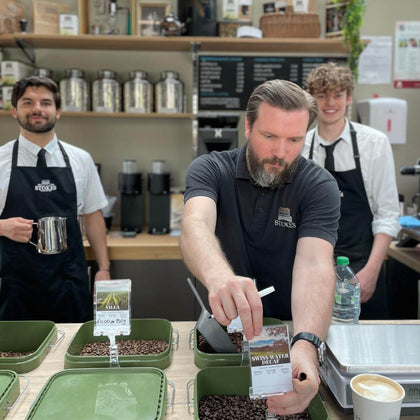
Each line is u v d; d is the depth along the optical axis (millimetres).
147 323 1507
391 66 3311
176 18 2902
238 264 1545
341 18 2969
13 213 2234
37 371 1268
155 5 2980
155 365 1280
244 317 950
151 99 3062
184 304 2797
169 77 3006
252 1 3213
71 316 2303
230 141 2889
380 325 1317
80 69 3109
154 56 3256
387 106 3082
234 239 1521
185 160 3348
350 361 1091
